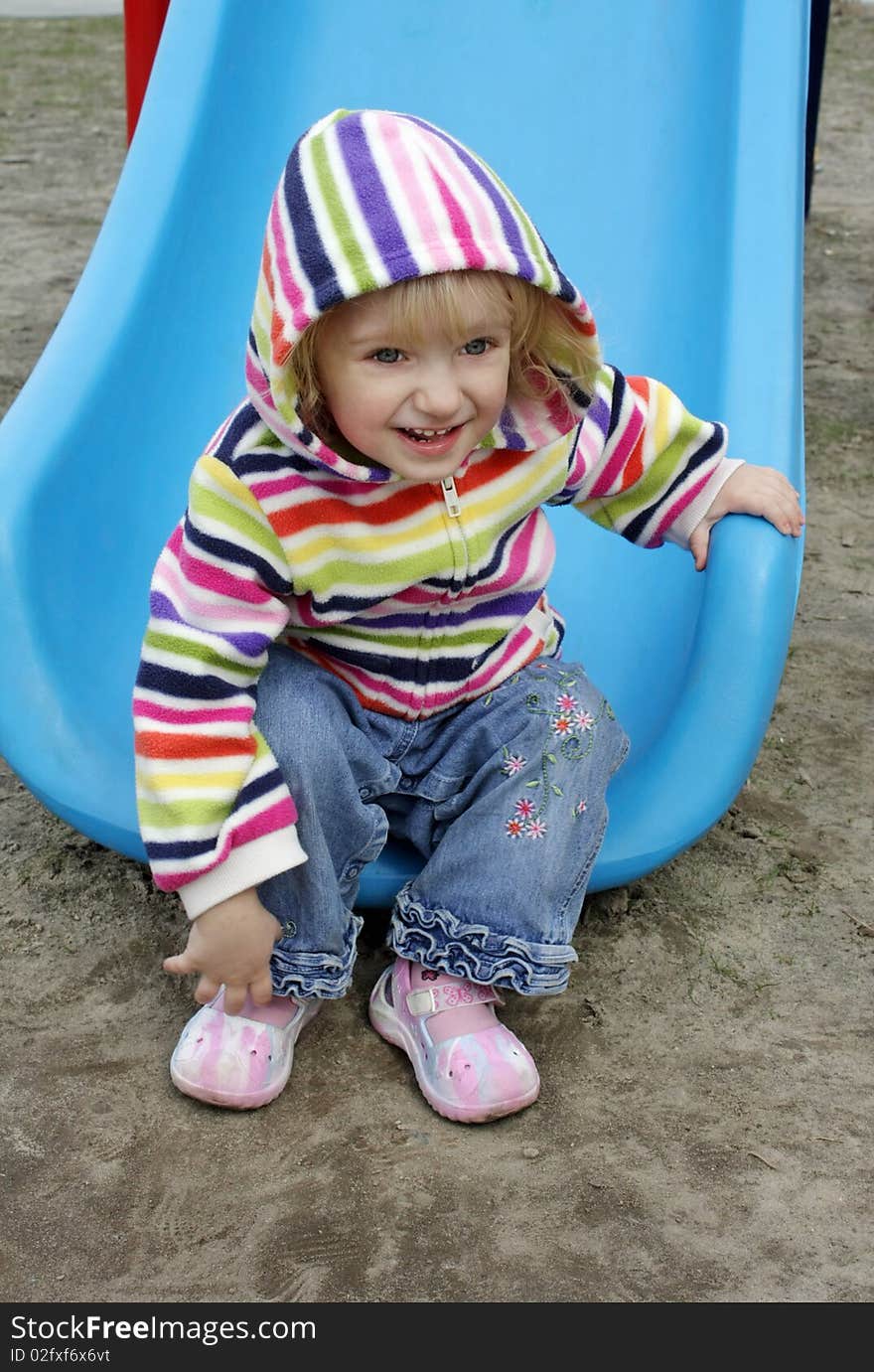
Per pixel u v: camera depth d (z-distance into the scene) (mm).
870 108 6625
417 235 1240
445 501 1413
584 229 2299
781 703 2291
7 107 6547
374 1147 1431
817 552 2811
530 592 1526
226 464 1377
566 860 1476
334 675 1492
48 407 1874
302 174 1288
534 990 1479
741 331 1916
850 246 4734
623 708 1845
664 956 1716
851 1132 1455
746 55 2223
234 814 1349
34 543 1737
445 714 1516
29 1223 1336
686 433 1623
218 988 1398
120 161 5703
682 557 1988
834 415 3428
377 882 1571
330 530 1383
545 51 2406
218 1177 1392
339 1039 1577
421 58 2412
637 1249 1316
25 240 4727
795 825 1983
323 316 1289
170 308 2139
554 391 1434
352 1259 1303
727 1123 1465
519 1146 1434
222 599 1364
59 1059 1539
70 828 1940
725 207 2133
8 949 1712
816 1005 1640
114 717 1730
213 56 2277
